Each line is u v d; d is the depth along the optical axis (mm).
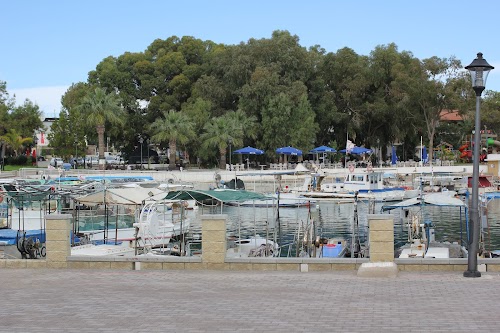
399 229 37500
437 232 36094
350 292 13094
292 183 68688
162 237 26531
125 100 92500
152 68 96938
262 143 84938
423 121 91250
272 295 12852
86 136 88875
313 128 83625
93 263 17172
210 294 13078
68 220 17375
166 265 16953
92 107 77125
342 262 16312
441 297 12289
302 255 26656
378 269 15219
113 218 32750
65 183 44125
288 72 88812
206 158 82875
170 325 10062
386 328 9602
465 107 86500
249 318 10531
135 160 97562
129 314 11016
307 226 28062
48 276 15867
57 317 10820
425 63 86625
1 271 16766
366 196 49281
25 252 22906
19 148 92625
